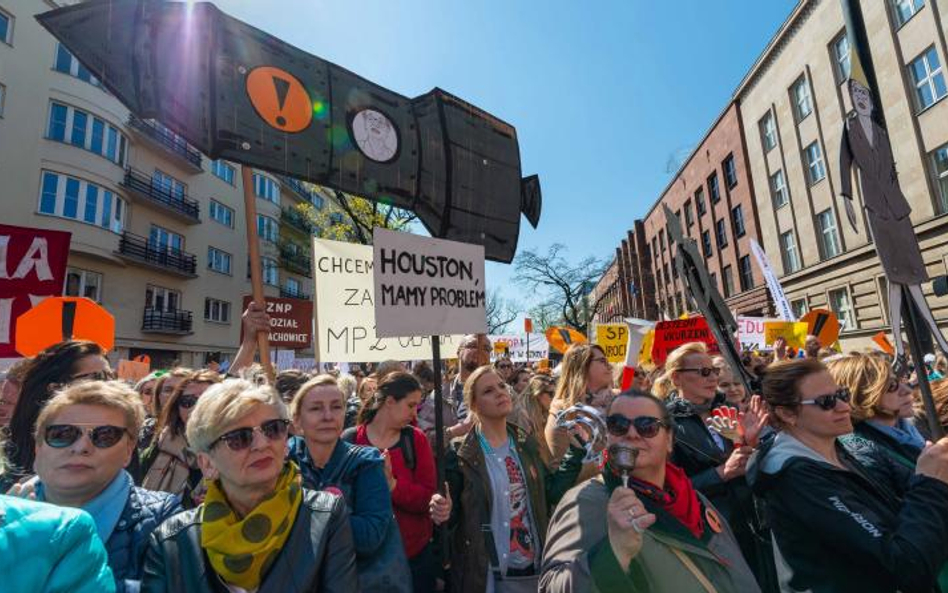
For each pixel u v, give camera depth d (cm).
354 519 223
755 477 208
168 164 2606
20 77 1892
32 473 230
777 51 2211
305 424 245
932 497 173
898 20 1593
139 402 198
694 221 3162
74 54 273
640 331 619
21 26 1906
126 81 286
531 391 412
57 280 395
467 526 283
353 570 178
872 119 274
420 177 418
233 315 3052
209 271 2869
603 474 179
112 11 287
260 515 168
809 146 2053
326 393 249
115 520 180
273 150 334
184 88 302
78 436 177
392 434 306
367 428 311
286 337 775
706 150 2930
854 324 1822
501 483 288
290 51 355
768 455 207
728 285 2755
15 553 114
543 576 160
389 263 300
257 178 3409
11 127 1856
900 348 252
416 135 422
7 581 111
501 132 497
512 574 273
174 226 2634
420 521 288
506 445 305
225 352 2964
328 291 446
